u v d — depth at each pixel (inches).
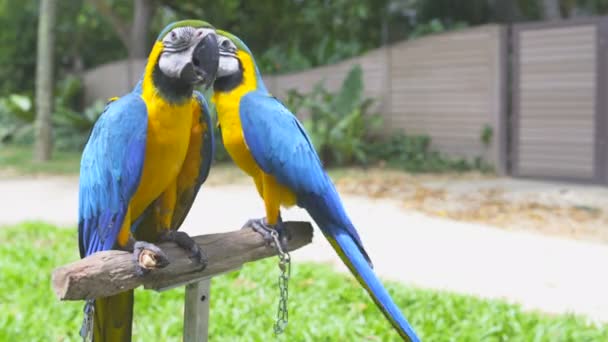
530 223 329.1
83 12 901.8
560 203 380.5
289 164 107.7
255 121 107.5
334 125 539.2
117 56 944.3
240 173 505.0
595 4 773.3
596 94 446.9
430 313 187.8
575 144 458.0
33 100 731.4
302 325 177.0
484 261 256.8
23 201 387.9
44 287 206.2
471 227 318.7
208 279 108.3
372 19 733.3
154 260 89.8
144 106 96.6
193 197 111.9
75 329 173.8
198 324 113.8
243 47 111.2
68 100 772.0
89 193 98.4
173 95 96.0
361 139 555.5
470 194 408.5
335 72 585.6
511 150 489.1
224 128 111.5
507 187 438.6
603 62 442.9
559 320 183.2
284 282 114.1
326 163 539.5
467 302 198.1
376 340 169.2
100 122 99.7
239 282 217.2
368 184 442.0
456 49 512.7
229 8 765.9
